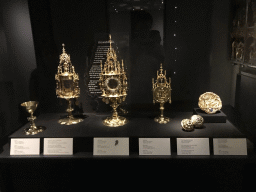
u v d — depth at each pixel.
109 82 2.23
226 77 2.44
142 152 2.05
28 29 2.38
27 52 2.43
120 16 2.33
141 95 2.55
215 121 2.31
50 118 2.55
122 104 2.59
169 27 2.34
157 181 2.26
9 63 2.40
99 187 2.32
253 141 2.05
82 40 2.41
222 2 2.26
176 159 2.00
